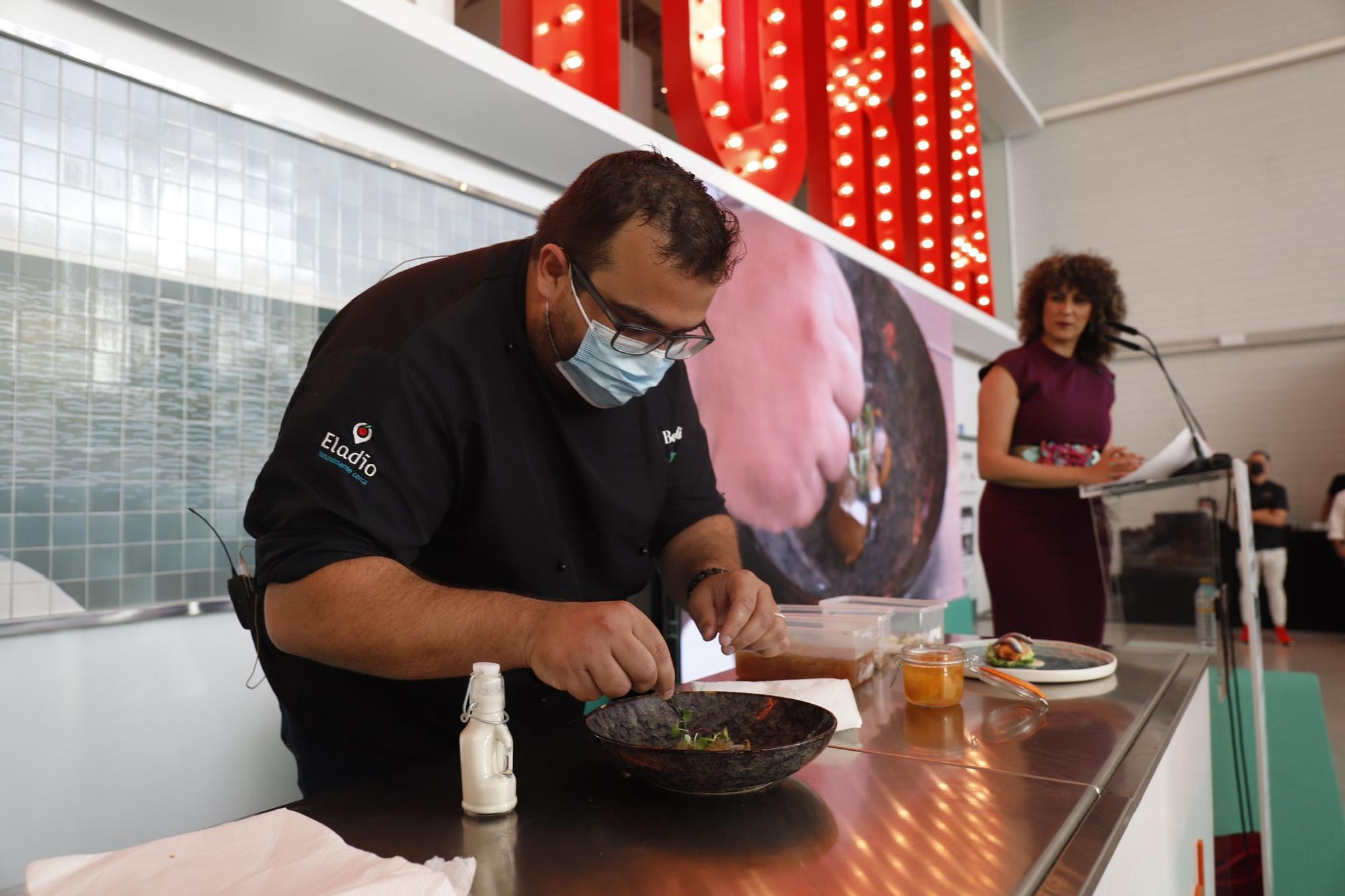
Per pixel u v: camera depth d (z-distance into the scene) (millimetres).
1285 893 2037
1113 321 2510
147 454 1688
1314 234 7070
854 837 683
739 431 3113
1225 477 1976
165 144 1733
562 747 940
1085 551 2484
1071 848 685
